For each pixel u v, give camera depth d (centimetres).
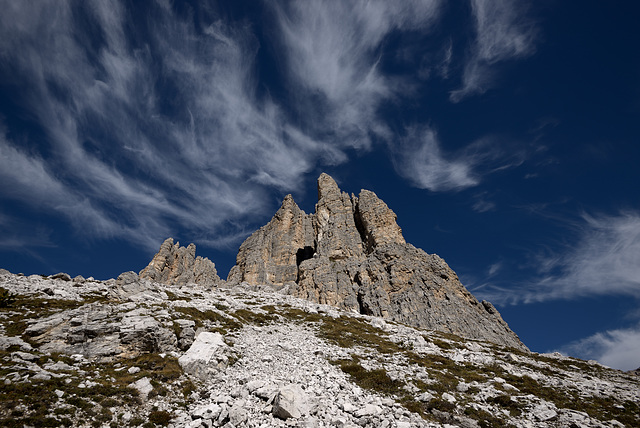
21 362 1891
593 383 3600
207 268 15088
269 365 2920
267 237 15762
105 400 1752
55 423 1450
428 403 2391
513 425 2139
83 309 2797
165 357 2527
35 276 4516
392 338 5162
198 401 2009
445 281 9900
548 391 2931
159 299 4588
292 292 11400
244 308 5828
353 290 10481
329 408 2078
